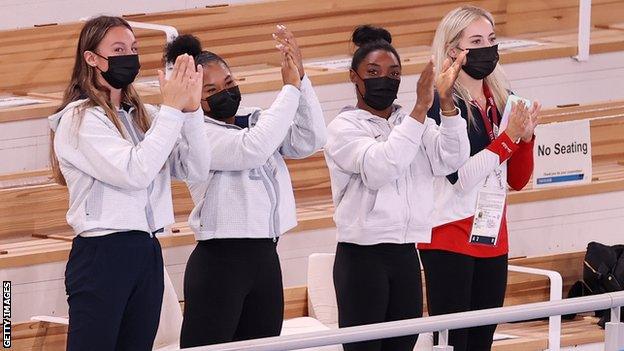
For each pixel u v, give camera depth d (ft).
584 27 70.38
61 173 42.34
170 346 51.26
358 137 46.50
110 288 40.73
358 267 46.42
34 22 64.90
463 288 48.29
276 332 45.62
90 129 41.01
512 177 50.01
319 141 46.65
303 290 57.21
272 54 69.10
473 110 49.11
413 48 72.69
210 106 45.09
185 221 58.54
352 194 46.80
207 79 45.01
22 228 55.16
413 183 47.03
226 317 44.57
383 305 46.34
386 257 46.37
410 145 45.39
